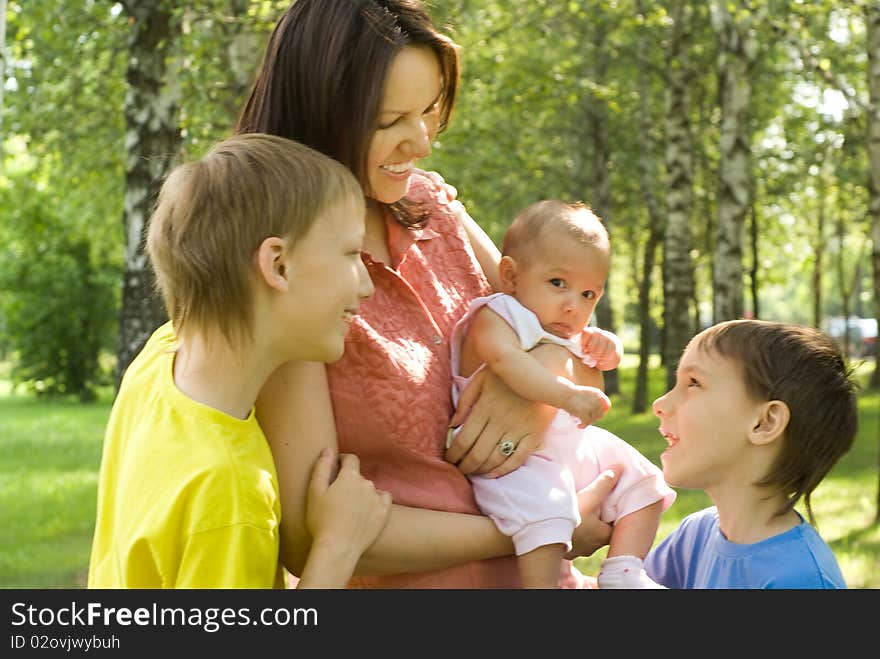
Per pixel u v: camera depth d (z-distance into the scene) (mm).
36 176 16094
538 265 2408
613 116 21281
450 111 2146
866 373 29172
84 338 30109
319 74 1993
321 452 1979
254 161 1806
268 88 2061
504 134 15945
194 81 8734
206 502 1734
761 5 10281
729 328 2318
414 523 2029
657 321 39281
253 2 8289
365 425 2064
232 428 1794
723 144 13977
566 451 2330
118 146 14125
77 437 19938
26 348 30109
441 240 2367
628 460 2391
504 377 2229
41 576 8828
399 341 2150
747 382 2246
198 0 8562
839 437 2264
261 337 1809
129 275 8422
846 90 10094
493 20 13211
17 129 13375
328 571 1879
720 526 2344
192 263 1781
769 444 2246
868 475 12930
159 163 8367
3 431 21156
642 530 2332
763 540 2266
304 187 1792
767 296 64562
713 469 2285
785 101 19016
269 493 1797
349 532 1915
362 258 2143
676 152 17156
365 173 2029
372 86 1973
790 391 2217
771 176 19688
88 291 29547
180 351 1903
